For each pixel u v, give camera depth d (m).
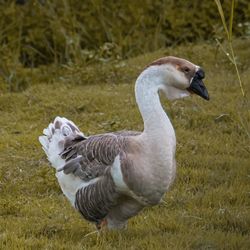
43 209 13.25
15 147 16.27
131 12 24.66
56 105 18.91
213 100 18.38
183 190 13.92
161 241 11.47
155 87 11.14
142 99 11.09
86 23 24.48
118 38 23.95
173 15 24.47
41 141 12.51
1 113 18.94
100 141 11.27
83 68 21.55
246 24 22.44
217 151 15.74
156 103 11.04
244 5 24.12
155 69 11.17
